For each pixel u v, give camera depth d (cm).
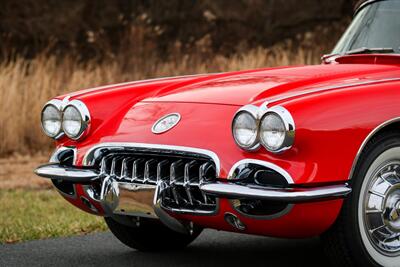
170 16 3092
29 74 1733
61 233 810
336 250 574
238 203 547
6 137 1507
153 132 593
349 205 560
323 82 600
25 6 2956
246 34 3038
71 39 2936
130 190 593
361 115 554
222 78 679
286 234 562
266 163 535
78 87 1742
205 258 690
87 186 625
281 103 539
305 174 530
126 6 3088
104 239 776
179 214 580
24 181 1234
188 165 569
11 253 712
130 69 2141
